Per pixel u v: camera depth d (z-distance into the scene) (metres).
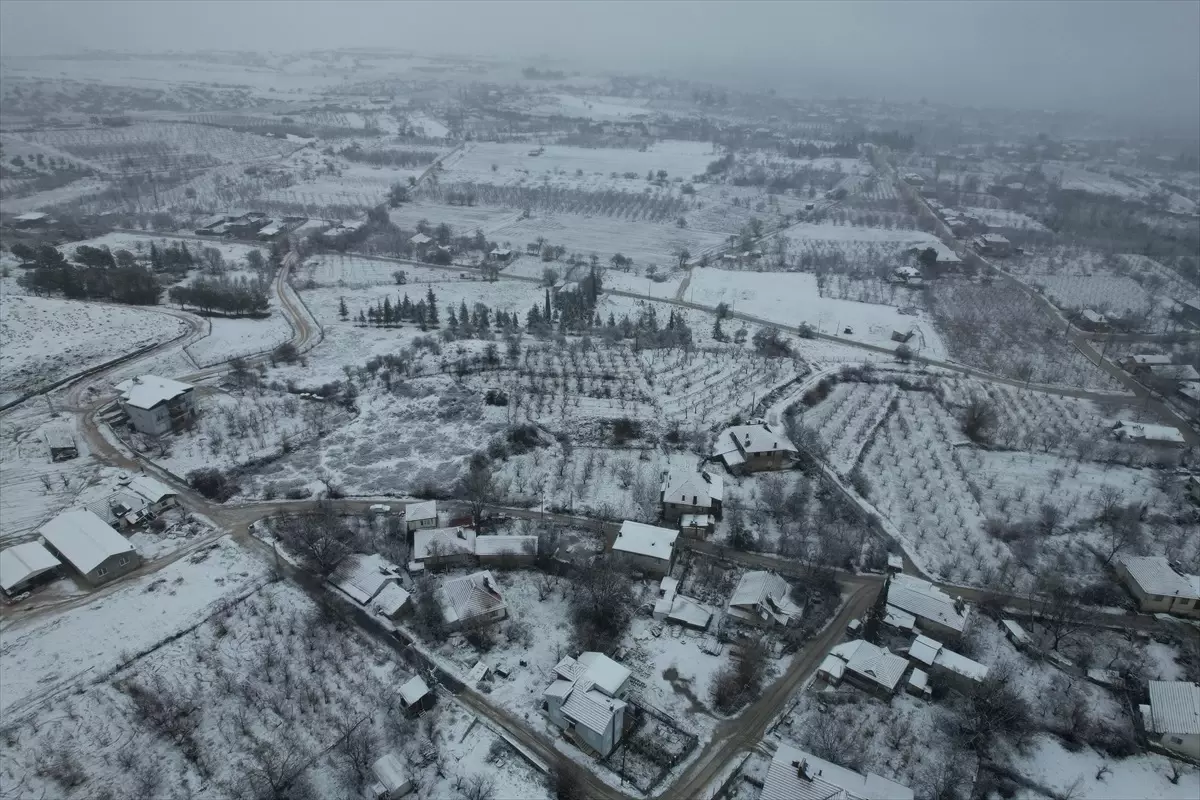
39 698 72.88
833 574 93.12
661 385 144.62
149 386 123.94
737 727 72.94
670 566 93.94
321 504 104.69
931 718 74.62
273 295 197.00
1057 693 78.12
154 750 68.25
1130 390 154.50
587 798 65.69
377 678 77.25
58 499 104.19
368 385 142.88
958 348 174.88
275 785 63.97
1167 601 89.06
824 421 136.12
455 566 94.94
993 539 103.56
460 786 66.19
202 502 106.06
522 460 118.19
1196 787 68.69
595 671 73.69
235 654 79.50
